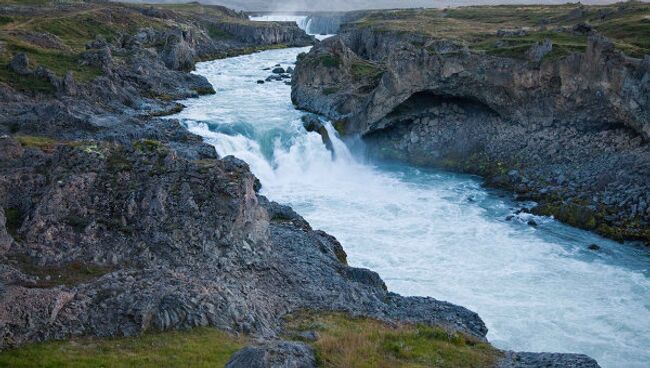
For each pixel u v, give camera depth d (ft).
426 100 242.99
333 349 71.77
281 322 91.15
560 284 131.64
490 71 219.00
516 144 216.13
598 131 199.72
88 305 75.51
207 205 108.27
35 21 386.73
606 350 104.94
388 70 232.32
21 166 110.52
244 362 59.47
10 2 461.78
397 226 168.25
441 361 74.49
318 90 278.05
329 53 289.74
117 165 110.83
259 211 116.88
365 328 90.33
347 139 247.70
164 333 75.46
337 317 96.78
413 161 234.99
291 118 260.42
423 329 90.94
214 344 72.84
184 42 418.51
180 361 65.87
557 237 160.04
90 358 64.13
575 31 272.10
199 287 86.53
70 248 94.02
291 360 63.26
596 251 150.30
